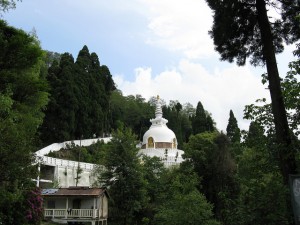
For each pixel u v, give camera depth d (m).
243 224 13.38
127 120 112.50
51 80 70.69
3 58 19.70
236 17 15.58
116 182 36.56
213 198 36.69
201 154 39.69
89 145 70.25
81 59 83.75
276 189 12.89
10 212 16.41
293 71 13.61
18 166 14.77
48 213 33.00
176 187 34.88
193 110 132.88
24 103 22.14
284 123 14.02
